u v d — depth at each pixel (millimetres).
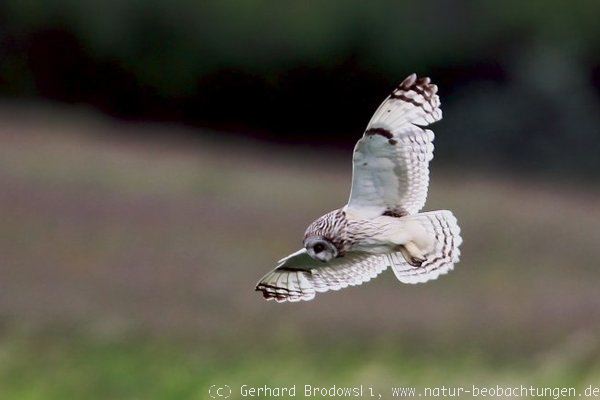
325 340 17047
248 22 48812
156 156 37719
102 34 47688
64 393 13953
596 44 46531
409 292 21234
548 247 27906
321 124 50344
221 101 49875
